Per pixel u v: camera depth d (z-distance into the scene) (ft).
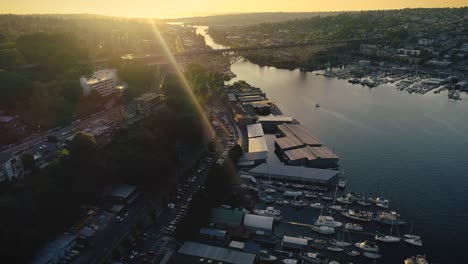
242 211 457.68
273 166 566.77
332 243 401.29
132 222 437.99
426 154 638.53
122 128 591.78
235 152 594.65
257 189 513.86
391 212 457.68
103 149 529.45
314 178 531.91
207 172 561.02
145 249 393.29
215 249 384.06
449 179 549.54
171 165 563.48
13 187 415.44
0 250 343.67
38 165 471.21
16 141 544.21
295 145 650.84
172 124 636.07
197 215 423.64
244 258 369.91
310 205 477.77
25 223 380.17
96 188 472.03
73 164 465.06
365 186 528.63
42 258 365.40
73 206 429.38
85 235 411.95
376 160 615.57
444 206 480.23
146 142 552.00
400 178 553.23
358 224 438.81
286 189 518.37
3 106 616.39
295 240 400.88
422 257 378.53
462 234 423.64
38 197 407.44
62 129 596.70
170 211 460.96
